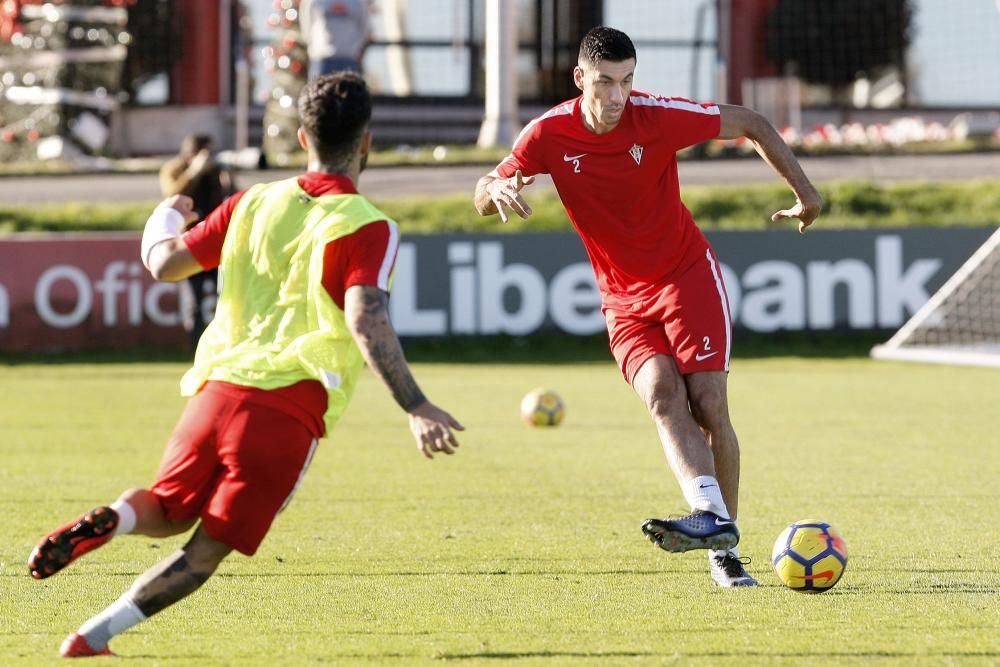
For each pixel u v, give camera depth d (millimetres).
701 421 19203
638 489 28609
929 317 64000
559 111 19344
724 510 17391
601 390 50688
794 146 92062
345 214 14070
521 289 66062
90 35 94938
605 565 20719
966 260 66188
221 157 86375
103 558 21359
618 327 19625
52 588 19156
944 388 50344
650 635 16203
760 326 65750
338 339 14047
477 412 43500
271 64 91312
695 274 19359
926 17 111938
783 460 32656
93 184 86250
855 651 15336
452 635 16250
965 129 96625
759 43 111812
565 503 26797
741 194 80062
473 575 19969
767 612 17469
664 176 19375
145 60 104562
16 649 15469
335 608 17812
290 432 13898
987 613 17328
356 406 46438
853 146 91688
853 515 25203
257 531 13859
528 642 15867
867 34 111438
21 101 95062
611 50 18078
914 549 21875
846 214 79438
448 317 65625
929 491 28031
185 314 62406
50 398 47625
